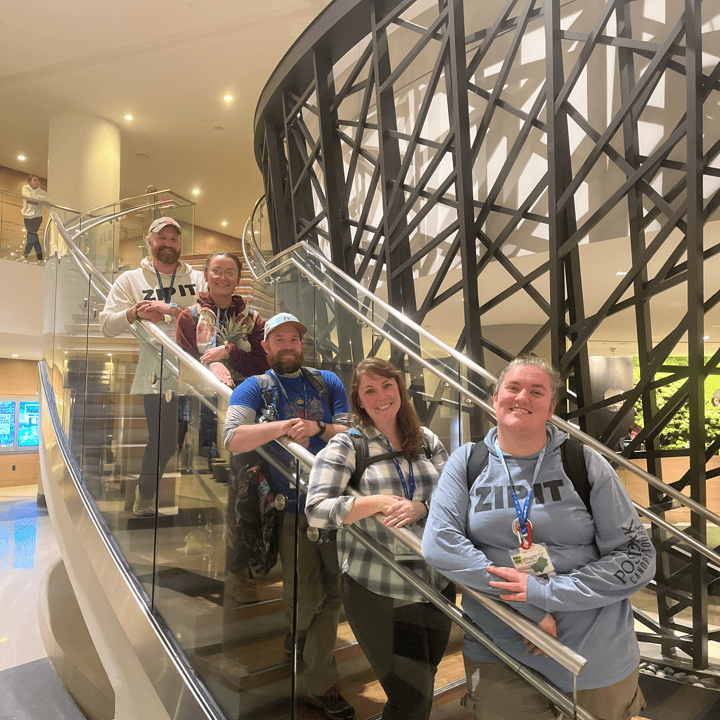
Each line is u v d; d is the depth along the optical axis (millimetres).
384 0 5570
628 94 4172
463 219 4812
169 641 2721
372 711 1805
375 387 2074
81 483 4090
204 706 2396
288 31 10195
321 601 1977
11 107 12672
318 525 1873
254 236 9102
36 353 13578
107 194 13078
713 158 3797
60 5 9469
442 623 1673
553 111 4320
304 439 2145
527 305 7141
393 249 5688
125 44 10547
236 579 2301
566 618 1498
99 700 4266
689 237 3650
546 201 4812
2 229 11398
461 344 4992
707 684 2973
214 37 10352
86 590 3633
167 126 13609
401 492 2012
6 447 15375
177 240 3678
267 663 2133
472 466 1712
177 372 2822
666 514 3201
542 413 1636
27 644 5457
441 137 5680
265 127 7762
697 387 3727
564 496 1583
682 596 3166
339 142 6387
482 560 1547
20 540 8766
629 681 1529
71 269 5152
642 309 4125
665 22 4137
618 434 5531
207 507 2506
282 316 2596
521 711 1472
